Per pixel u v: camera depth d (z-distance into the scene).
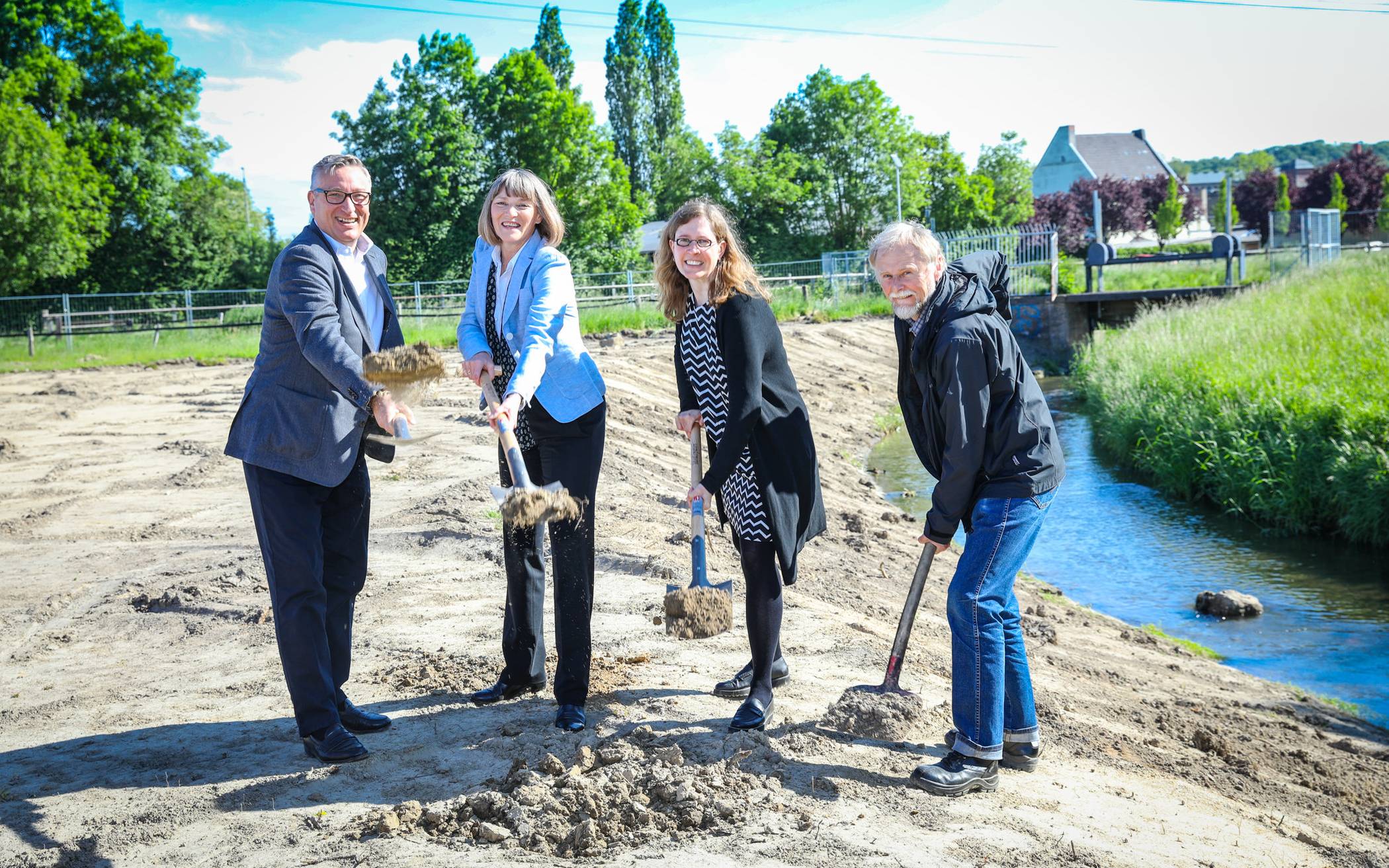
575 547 3.80
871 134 52.25
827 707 4.05
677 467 10.98
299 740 3.82
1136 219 71.88
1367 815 3.99
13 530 7.89
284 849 2.97
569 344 3.83
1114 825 3.28
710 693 4.17
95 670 4.85
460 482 8.89
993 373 3.33
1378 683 6.39
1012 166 61.69
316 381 3.54
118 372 19.89
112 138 40.25
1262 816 3.74
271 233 52.16
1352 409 11.46
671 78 61.03
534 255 3.90
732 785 3.24
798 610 5.70
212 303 41.22
